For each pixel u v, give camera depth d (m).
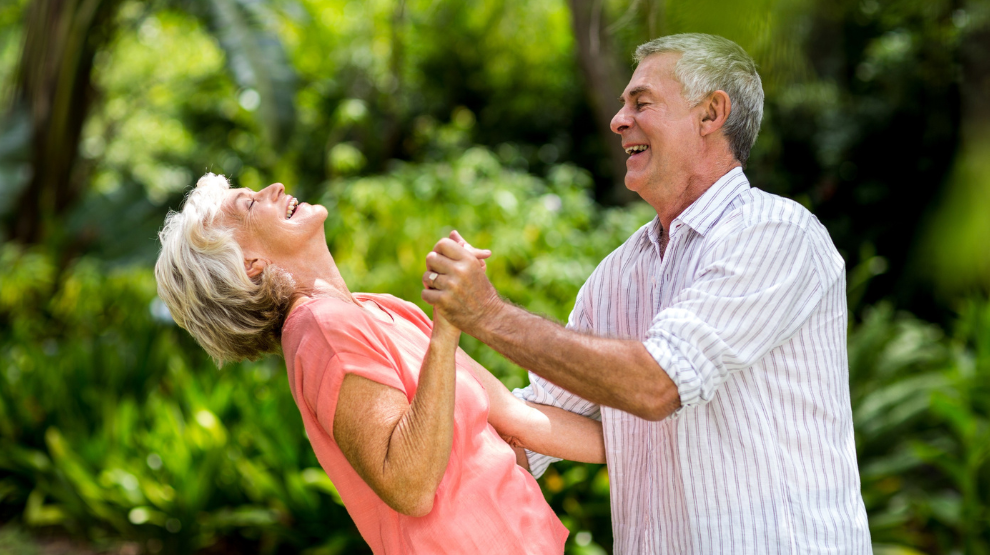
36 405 4.08
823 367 1.41
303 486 3.14
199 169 9.53
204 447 3.43
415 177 4.50
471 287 1.23
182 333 5.09
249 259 1.42
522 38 8.23
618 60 3.85
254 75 4.97
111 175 9.38
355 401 1.25
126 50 8.66
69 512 3.64
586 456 1.66
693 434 1.41
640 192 1.53
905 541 3.22
